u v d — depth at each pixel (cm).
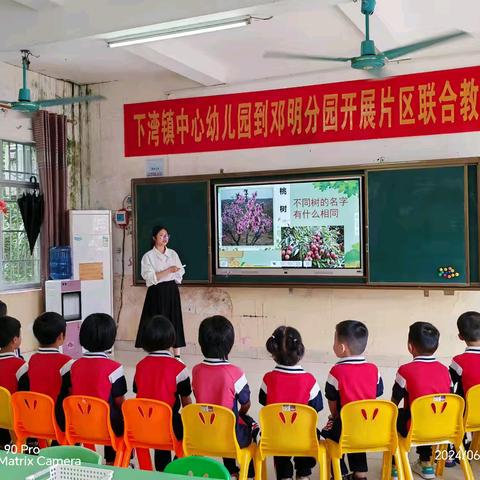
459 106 536
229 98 626
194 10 387
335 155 582
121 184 682
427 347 280
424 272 536
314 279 577
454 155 539
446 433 263
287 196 586
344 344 273
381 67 337
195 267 620
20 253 616
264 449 256
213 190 616
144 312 592
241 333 625
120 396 287
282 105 602
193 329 646
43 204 623
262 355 616
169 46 522
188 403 290
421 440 263
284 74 600
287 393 265
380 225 550
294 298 603
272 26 488
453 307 546
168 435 260
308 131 591
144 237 643
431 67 544
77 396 267
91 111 694
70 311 619
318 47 538
